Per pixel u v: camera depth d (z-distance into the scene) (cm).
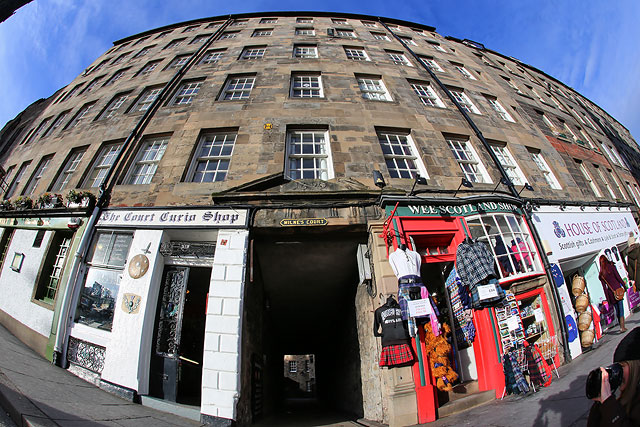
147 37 1680
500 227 722
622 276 920
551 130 1309
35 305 681
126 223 681
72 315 623
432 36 1722
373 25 1650
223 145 873
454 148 947
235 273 596
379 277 599
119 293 606
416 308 512
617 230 1022
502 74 1584
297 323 1330
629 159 1800
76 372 571
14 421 293
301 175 799
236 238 634
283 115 909
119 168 829
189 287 780
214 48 1320
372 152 830
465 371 619
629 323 771
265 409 841
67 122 1162
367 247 691
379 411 594
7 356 491
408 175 835
